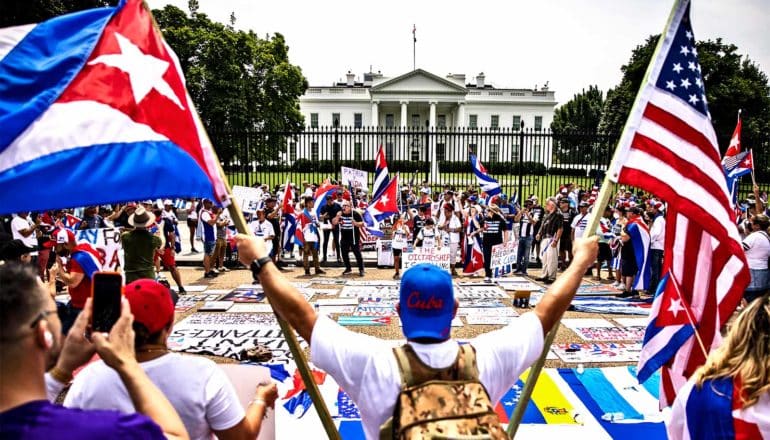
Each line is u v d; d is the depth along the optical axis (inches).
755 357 82.7
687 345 137.6
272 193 797.2
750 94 1502.2
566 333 319.3
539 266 581.3
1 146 81.2
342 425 196.1
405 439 63.4
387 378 69.9
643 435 190.2
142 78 94.0
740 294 130.0
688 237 139.3
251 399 124.9
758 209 434.3
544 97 2428.6
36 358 54.6
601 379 238.4
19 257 215.6
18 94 85.2
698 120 116.6
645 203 623.8
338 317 354.9
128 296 79.3
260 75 1534.2
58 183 82.4
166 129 93.4
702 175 114.9
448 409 65.0
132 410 76.4
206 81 1325.0
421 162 1275.8
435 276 73.9
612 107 1930.4
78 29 93.4
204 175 93.7
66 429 51.8
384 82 2249.0
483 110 2428.6
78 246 257.0
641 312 370.0
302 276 514.0
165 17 1353.3
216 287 456.8
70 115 86.3
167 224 420.5
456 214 558.6
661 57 116.6
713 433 83.9
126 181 86.1
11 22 588.4
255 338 307.4
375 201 553.6
